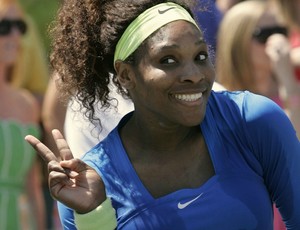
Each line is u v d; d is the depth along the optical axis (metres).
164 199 5.29
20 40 10.21
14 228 9.73
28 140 5.36
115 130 5.57
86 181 5.34
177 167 5.41
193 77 5.20
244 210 5.28
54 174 5.29
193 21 5.30
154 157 5.44
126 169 5.41
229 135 5.43
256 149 5.43
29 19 10.47
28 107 10.04
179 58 5.23
